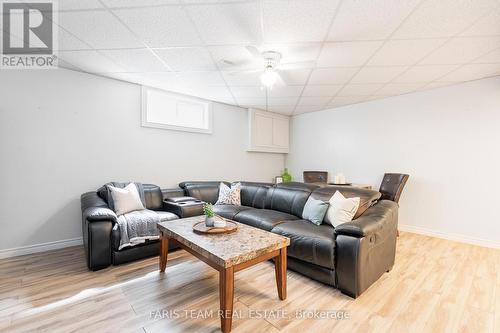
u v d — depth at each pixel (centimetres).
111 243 250
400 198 401
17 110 276
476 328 163
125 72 317
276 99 442
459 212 345
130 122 356
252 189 396
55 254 282
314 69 297
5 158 271
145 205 329
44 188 293
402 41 228
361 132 457
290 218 300
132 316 172
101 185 331
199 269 248
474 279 230
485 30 207
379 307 186
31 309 178
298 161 574
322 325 165
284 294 195
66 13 191
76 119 312
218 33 220
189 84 362
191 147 427
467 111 338
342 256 201
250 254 168
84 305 184
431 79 329
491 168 321
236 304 189
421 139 381
